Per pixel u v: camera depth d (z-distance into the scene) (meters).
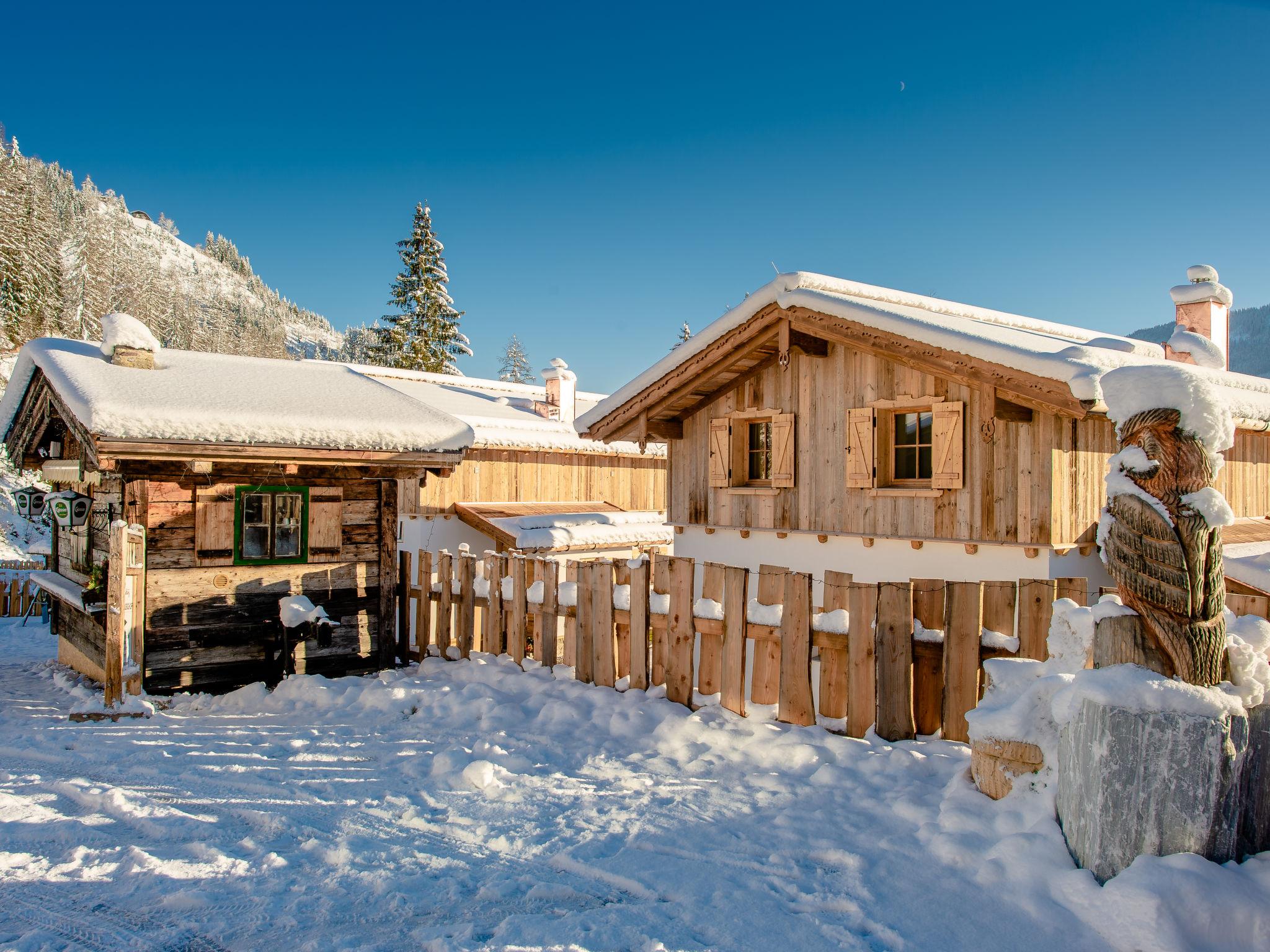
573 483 20.20
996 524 8.46
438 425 9.28
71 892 3.84
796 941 3.25
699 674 6.66
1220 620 3.43
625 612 7.20
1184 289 13.37
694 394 11.57
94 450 7.60
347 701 7.71
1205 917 3.01
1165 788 3.30
